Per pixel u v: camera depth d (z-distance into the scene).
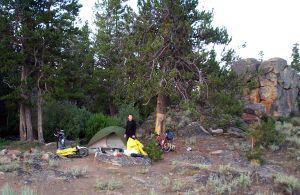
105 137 19.45
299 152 20.92
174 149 19.66
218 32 20.81
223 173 15.05
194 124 25.20
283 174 16.02
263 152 20.88
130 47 20.59
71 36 25.47
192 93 19.61
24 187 11.80
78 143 20.47
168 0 20.34
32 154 16.78
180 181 13.78
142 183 13.55
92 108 34.91
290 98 38.62
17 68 24.25
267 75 36.16
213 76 19.77
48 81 22.38
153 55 20.45
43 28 22.47
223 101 19.84
